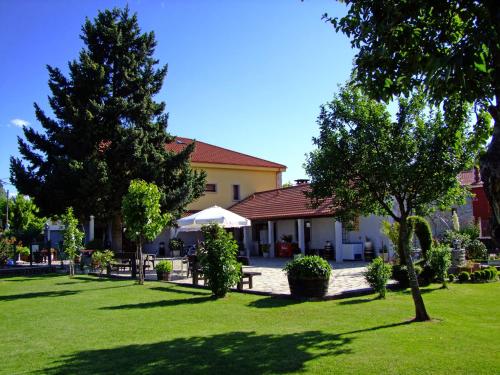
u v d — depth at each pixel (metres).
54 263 31.75
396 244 16.77
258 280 16.88
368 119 9.06
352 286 14.30
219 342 7.76
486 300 11.69
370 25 6.56
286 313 10.38
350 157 9.23
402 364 6.24
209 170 37.88
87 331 8.91
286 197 32.12
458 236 20.23
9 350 7.55
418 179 9.07
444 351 6.88
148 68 28.55
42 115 27.06
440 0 6.17
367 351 6.93
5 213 43.94
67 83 26.94
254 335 8.26
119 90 27.59
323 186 9.49
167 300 12.77
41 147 27.03
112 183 26.02
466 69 4.27
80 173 24.69
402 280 13.97
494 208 3.82
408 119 9.07
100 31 27.66
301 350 7.11
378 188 9.41
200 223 20.25
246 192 39.66
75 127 25.83
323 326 8.92
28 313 11.16
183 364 6.52
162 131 28.70
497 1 4.03
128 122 27.41
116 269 22.67
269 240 30.67
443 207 9.93
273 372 6.07
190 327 9.11
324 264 12.28
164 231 35.09
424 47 6.60
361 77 6.92
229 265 13.15
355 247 25.20
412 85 6.78
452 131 8.41
